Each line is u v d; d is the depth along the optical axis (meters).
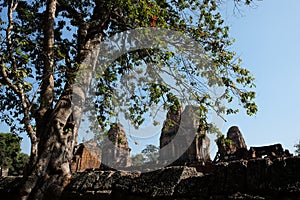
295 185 2.35
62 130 5.75
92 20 7.71
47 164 5.23
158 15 6.93
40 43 6.88
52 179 4.85
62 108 5.96
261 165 2.69
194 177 3.14
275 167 2.59
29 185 4.83
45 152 5.34
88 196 3.96
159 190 3.25
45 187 4.77
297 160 2.48
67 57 7.53
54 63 6.60
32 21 8.55
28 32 7.41
